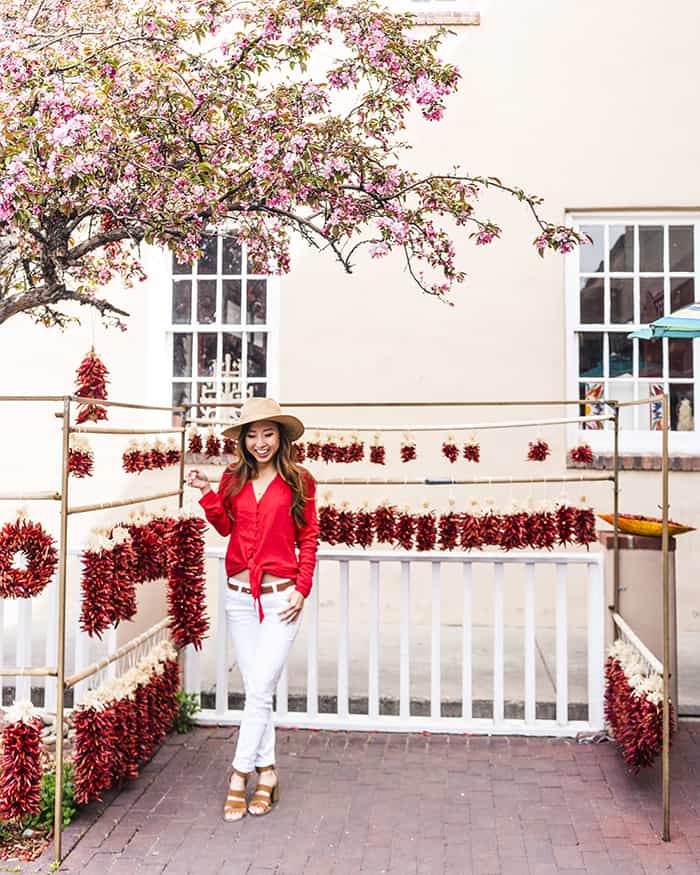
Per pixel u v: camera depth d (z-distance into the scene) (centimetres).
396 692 532
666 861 350
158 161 414
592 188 734
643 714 392
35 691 541
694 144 729
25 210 358
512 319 737
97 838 368
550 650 639
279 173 405
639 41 733
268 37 427
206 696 520
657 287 747
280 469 396
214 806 400
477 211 740
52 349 760
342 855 356
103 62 395
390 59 434
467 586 492
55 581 510
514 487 729
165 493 461
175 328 772
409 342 742
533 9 738
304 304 749
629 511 723
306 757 458
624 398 746
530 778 431
